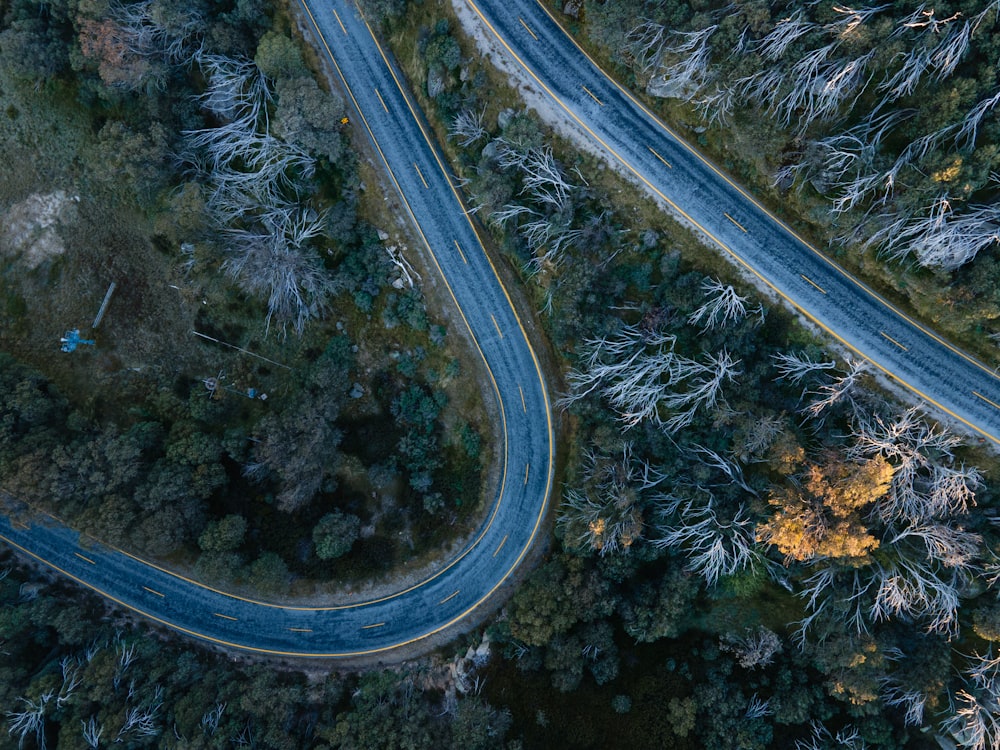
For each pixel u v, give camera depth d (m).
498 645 44.78
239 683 42.75
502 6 40.34
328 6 44.09
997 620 35.31
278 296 44.47
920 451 37.69
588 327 41.72
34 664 41.84
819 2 31.64
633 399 41.06
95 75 43.38
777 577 40.41
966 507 37.00
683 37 35.41
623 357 41.84
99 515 40.47
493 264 45.66
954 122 31.20
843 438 38.59
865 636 37.25
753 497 40.00
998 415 37.97
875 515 37.25
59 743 37.69
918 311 37.94
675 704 38.72
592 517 41.03
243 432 45.12
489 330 46.00
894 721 37.91
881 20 30.34
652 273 41.44
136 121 43.47
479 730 39.81
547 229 41.31
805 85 33.75
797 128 35.84
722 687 39.12
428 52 40.94
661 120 39.97
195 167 44.03
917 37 30.59
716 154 39.41
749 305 40.06
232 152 43.59
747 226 39.72
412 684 44.69
